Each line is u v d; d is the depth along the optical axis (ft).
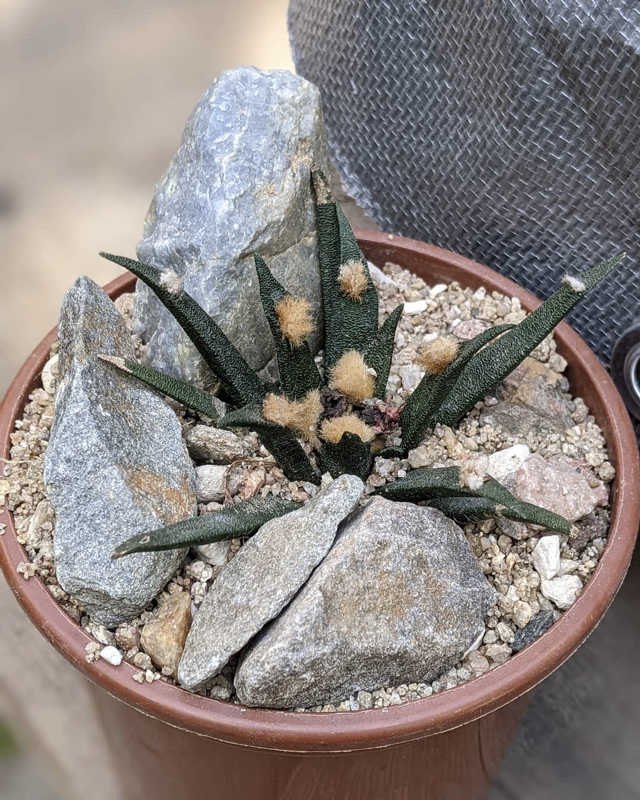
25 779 0.97
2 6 1.44
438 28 0.80
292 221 0.70
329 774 0.63
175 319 0.69
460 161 0.85
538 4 0.72
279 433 0.63
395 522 0.61
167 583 0.64
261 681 0.55
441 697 0.58
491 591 0.63
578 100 0.75
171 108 1.38
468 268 0.82
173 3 1.47
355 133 0.92
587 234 0.81
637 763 0.90
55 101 1.38
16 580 0.63
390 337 0.71
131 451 0.63
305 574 0.58
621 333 0.84
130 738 0.72
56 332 0.78
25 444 0.72
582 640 0.62
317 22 0.91
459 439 0.72
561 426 0.74
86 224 1.30
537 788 0.89
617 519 0.67
